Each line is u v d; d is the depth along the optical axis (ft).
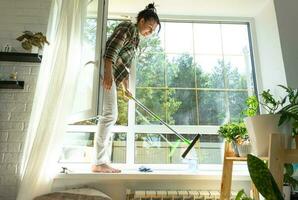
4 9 6.99
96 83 6.03
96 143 6.18
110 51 6.04
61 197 5.34
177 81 7.95
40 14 7.00
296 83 6.81
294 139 4.42
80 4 6.52
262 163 3.20
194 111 7.73
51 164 5.66
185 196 5.87
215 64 8.14
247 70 8.16
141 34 6.77
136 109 7.68
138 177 6.04
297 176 5.93
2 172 6.02
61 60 6.04
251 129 4.49
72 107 6.03
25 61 6.66
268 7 7.71
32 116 6.06
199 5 8.00
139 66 7.98
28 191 5.32
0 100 6.41
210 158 7.37
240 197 4.35
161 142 7.47
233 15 8.45
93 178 5.97
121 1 7.80
